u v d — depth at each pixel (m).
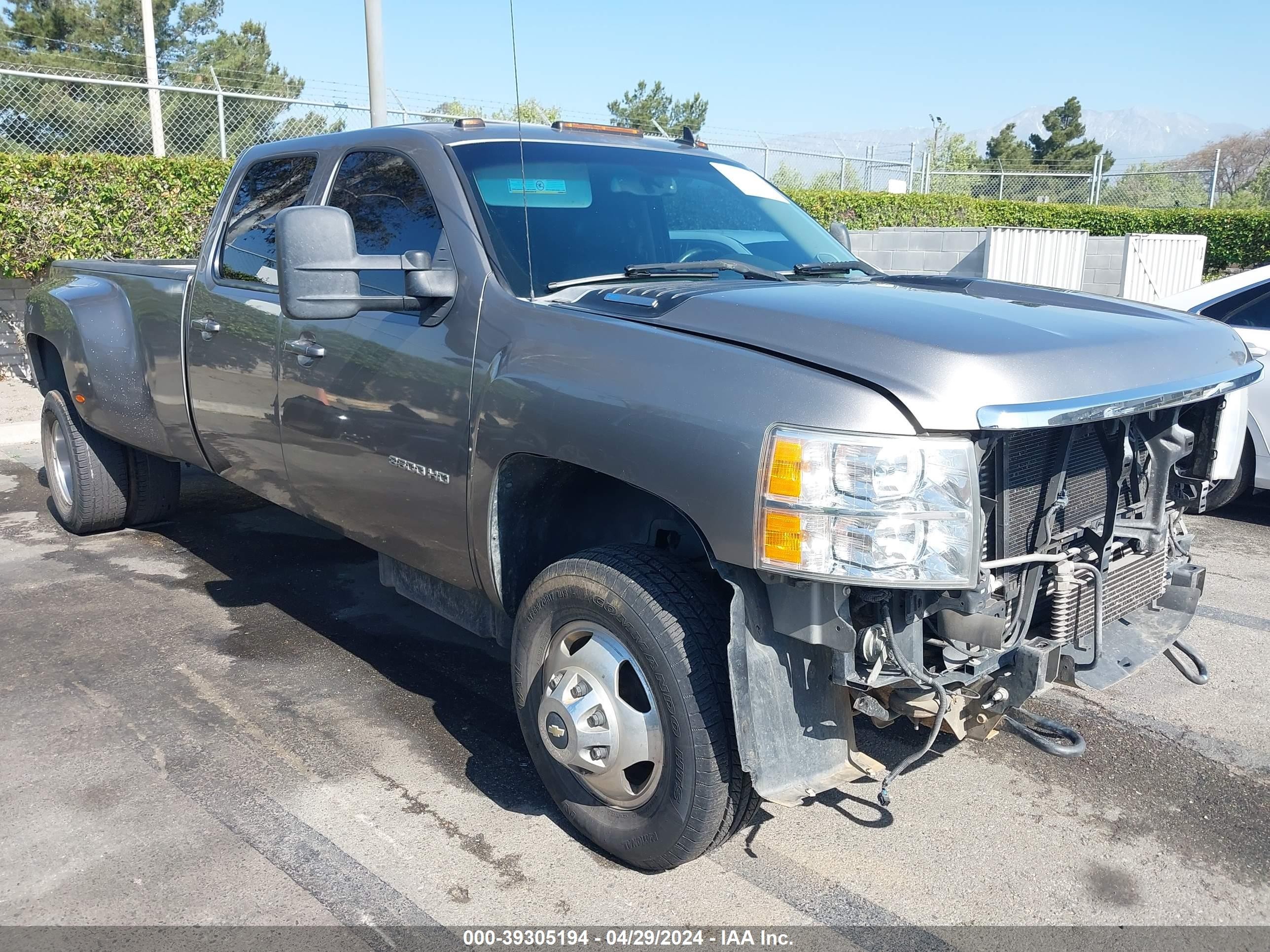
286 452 3.94
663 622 2.57
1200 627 4.72
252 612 4.77
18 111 11.55
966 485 2.26
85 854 2.89
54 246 9.95
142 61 24.61
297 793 3.23
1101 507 2.84
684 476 2.45
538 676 2.97
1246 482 6.19
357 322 3.47
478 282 3.11
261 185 4.33
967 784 3.38
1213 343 2.98
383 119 8.14
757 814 3.18
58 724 3.66
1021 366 2.36
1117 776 3.44
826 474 2.25
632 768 2.95
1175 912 2.74
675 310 2.73
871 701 2.66
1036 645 2.60
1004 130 58.84
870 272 3.79
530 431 2.81
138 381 4.94
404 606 4.87
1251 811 3.24
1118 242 15.09
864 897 2.78
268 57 26.89
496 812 3.16
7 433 8.34
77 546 5.74
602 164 3.72
